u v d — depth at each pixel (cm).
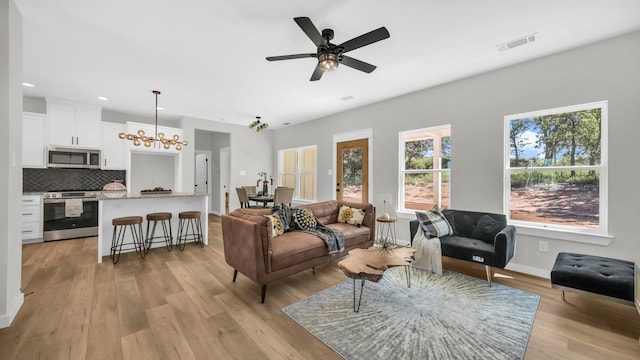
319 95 434
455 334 193
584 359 167
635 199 251
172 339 186
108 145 509
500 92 331
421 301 244
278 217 320
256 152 718
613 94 260
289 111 541
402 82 377
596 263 235
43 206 436
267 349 177
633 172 252
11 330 192
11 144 199
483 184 347
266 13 218
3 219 194
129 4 206
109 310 223
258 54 290
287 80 367
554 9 213
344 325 205
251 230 247
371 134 486
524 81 313
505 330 198
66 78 359
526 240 314
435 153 419
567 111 293
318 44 216
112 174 541
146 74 345
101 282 280
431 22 231
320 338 189
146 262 347
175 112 550
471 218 338
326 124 580
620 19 227
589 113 286
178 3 205
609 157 264
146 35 252
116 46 272
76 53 288
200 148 781
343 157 547
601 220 273
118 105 494
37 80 367
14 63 202
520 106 316
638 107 249
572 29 244
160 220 399
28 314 213
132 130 528
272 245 265
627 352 173
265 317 216
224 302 241
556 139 306
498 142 335
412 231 342
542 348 178
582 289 213
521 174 329
